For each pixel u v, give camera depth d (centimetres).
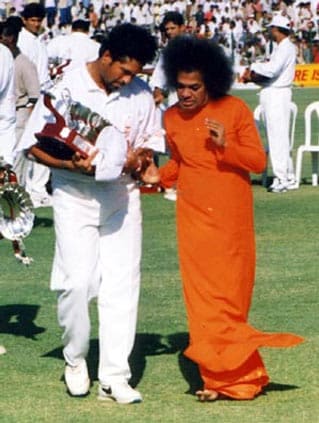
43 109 1911
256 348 1917
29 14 3928
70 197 1930
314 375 2100
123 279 1956
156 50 1900
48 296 2775
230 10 13088
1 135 2348
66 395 2006
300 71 11119
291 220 3800
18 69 3719
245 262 1958
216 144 1925
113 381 1964
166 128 1983
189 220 1956
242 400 1956
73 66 1941
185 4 13362
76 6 12712
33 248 3403
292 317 2530
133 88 1950
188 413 1897
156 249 3338
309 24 12488
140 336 2391
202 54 1919
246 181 1964
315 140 6341
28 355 2262
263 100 4512
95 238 1947
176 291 2803
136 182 1966
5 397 2000
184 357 2230
